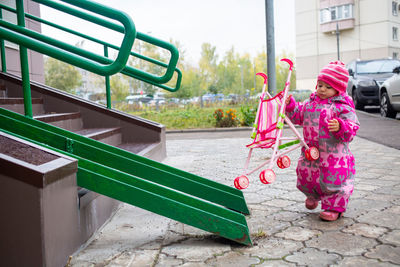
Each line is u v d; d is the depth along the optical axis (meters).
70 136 3.25
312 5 44.47
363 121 11.34
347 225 2.72
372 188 3.81
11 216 1.89
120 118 5.73
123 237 2.60
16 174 1.87
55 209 2.01
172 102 25.31
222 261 2.16
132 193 2.37
